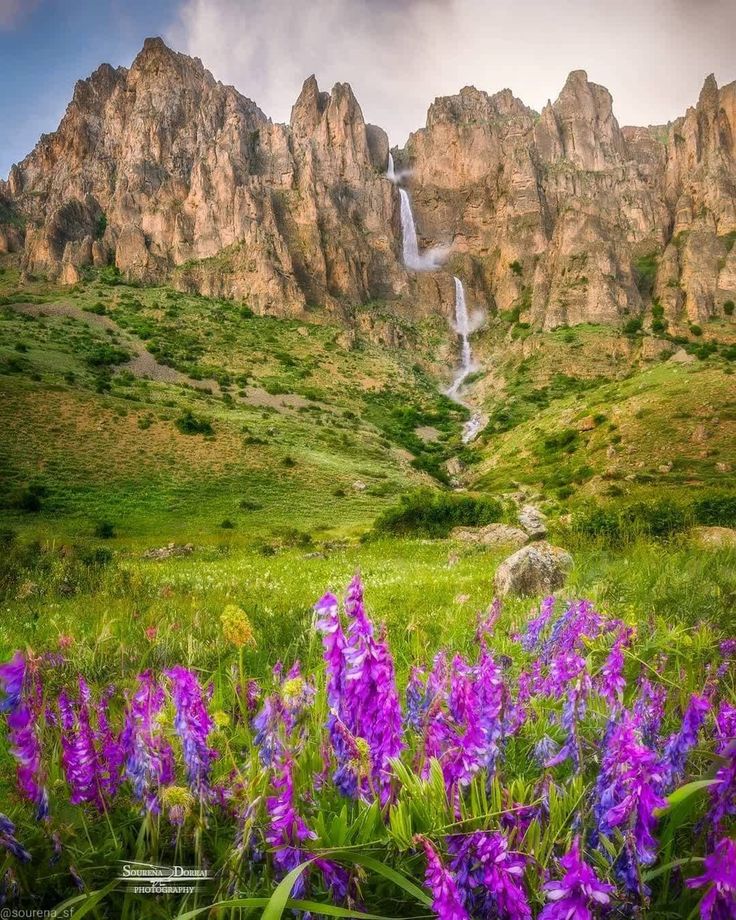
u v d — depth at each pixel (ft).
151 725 7.59
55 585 39.09
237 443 288.10
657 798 5.83
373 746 6.81
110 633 16.44
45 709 8.66
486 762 7.15
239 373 479.00
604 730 8.16
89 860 7.07
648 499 76.84
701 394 281.95
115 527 186.70
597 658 12.70
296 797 7.09
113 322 532.32
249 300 604.90
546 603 13.73
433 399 514.68
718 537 48.65
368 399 490.90
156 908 6.39
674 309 542.57
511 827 6.36
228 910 6.25
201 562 90.48
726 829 6.47
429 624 19.89
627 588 22.99
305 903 5.44
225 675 13.51
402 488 266.77
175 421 295.69
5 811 8.25
